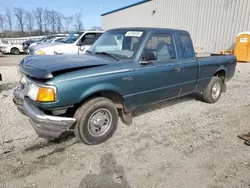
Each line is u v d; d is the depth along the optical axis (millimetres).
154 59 3203
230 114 4195
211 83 4617
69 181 2240
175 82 3789
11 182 2197
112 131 3109
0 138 3023
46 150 2787
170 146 2963
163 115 4074
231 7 12336
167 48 3643
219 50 13438
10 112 3969
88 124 2807
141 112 4207
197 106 4652
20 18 44969
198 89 4453
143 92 3318
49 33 46469
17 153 2689
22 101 2965
